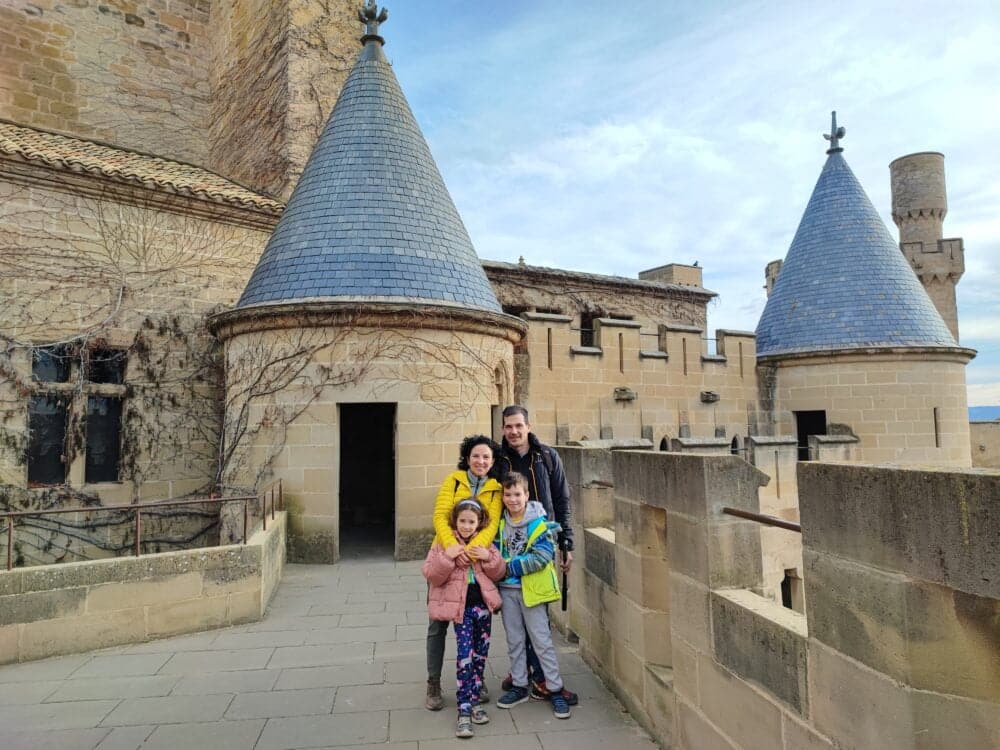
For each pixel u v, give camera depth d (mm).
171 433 13773
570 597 6676
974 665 2332
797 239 20078
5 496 11648
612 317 21641
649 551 4793
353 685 5625
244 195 15523
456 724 4844
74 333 12781
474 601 5047
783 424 18531
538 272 19906
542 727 4805
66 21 18172
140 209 13852
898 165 41625
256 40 19172
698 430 17375
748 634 3441
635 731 4738
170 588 6934
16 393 11930
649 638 4738
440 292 11078
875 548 2605
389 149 12414
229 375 11602
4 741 4664
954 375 17609
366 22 14266
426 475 10617
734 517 3916
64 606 6398
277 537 9086
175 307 14133
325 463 10375
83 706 5238
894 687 2498
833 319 17984
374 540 12672
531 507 5062
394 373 10570
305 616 7621
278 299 10766
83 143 16594
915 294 18047
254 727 4859
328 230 11352
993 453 31734
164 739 4688
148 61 19984
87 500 12547
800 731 3037
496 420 12156
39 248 12531
